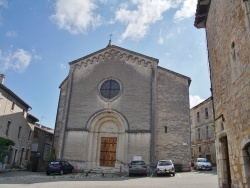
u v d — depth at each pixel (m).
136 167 20.59
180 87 27.12
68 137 25.11
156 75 25.94
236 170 6.44
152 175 21.17
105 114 25.44
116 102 25.47
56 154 25.62
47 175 21.59
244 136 5.82
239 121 6.18
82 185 14.07
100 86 26.44
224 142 8.02
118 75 26.56
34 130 36.53
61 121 27.66
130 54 27.09
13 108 28.38
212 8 8.93
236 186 6.44
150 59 26.48
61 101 29.03
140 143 23.61
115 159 24.52
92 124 25.36
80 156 24.14
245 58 5.74
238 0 6.14
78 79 27.33
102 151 25.02
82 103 26.14
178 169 24.25
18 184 14.27
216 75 8.55
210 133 37.31
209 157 37.00
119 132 25.20
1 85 24.75
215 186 13.32
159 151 24.67
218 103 8.31
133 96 25.39
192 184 14.43
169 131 25.45
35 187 12.91
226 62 7.27
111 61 27.33
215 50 8.64
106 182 15.84
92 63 27.67
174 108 26.27
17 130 29.75
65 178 18.81
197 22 10.56
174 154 24.75
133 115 24.67
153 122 24.00
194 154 42.12
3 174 21.75
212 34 9.07
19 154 30.48
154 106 24.56
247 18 5.52
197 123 42.00
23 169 29.52
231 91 6.82
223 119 7.66
